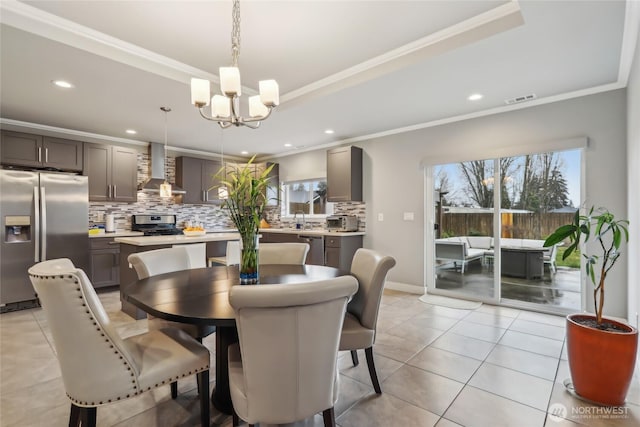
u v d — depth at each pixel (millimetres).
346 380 2141
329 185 5250
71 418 1396
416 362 2400
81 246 4336
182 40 2510
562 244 3506
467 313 3564
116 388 1334
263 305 1109
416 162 4508
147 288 1824
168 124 4441
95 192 4809
